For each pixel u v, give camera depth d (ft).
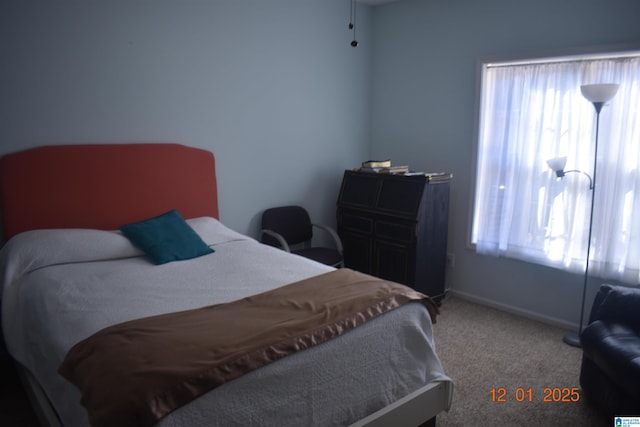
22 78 9.03
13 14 8.79
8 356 9.13
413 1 13.29
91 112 9.87
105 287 7.63
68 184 9.61
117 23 9.93
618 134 9.76
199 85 11.22
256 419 5.09
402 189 12.15
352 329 6.19
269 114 12.56
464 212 12.79
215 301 7.16
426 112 13.41
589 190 10.25
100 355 5.20
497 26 11.54
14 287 8.16
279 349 5.37
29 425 7.50
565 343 10.27
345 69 14.08
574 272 10.59
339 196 13.65
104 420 4.35
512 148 11.41
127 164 10.26
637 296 7.88
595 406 7.91
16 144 9.13
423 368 6.99
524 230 11.42
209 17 11.14
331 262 12.17
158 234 9.50
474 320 11.55
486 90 11.95
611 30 9.71
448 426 7.39
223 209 12.10
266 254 9.73
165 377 4.63
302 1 12.73
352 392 6.11
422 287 12.11
